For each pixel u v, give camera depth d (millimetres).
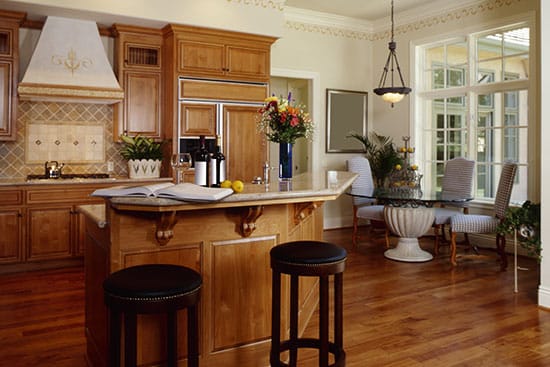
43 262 4688
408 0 6055
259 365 2541
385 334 3053
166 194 2018
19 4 4398
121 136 5133
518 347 2854
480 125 5867
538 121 5098
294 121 3223
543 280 3553
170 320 1821
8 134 4660
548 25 3396
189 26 5070
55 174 4969
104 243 2279
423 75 6594
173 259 2293
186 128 5152
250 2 5379
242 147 5465
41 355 2715
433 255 5305
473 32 5773
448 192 5328
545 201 3506
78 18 4832
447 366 2604
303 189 2555
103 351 2301
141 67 5191
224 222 2418
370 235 6449
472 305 3615
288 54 6496
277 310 2191
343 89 7000
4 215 4457
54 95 4629
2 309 3484
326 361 2074
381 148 6984
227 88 5359
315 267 2041
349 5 6273
